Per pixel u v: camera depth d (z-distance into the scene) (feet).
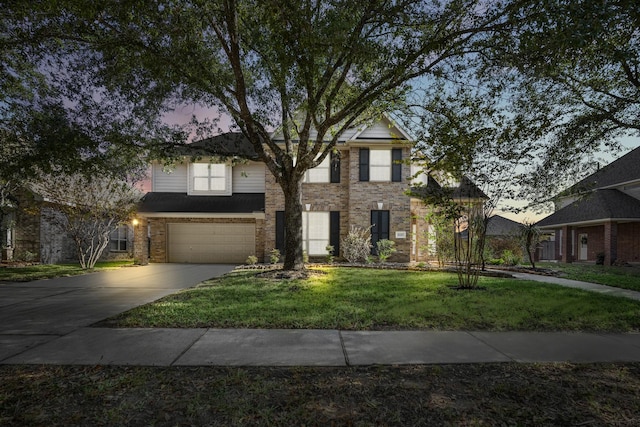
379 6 25.89
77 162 33.50
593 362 14.25
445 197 32.35
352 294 27.94
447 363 14.03
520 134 29.58
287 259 41.70
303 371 13.15
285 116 41.93
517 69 26.63
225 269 51.98
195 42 29.71
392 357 14.60
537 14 20.71
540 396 11.34
